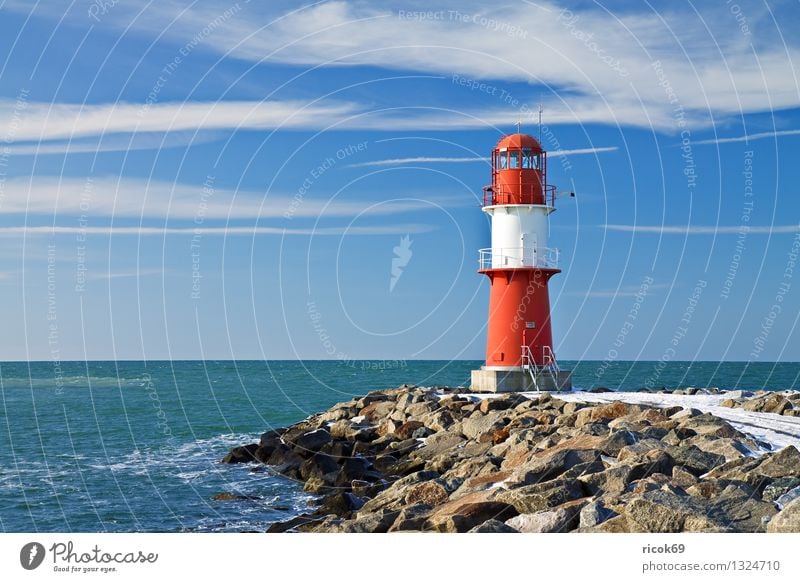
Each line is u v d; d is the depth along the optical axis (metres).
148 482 31.89
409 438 31.33
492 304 38.38
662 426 23.22
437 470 25.25
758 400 28.42
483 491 18.55
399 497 20.36
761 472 16.92
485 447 25.73
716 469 17.83
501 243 38.09
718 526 14.45
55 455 39.56
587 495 17.27
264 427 51.31
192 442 43.94
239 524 25.00
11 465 36.69
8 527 26.09
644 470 17.59
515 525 16.14
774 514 14.85
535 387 37.09
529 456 21.78
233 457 35.50
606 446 20.39
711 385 84.56
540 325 37.66
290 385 92.44
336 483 28.14
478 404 32.91
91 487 31.30
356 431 34.47
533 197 37.84
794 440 21.86
